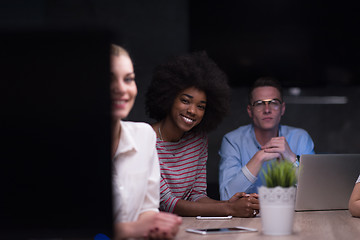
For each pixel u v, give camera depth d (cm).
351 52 414
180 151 214
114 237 88
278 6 415
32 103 86
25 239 88
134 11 422
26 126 87
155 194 144
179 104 205
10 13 394
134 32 423
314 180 192
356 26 413
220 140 416
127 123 142
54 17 408
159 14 424
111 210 88
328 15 414
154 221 125
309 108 427
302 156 191
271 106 277
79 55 86
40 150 87
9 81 86
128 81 122
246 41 416
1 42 86
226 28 416
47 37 86
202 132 221
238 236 135
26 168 87
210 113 217
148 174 139
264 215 137
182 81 203
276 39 415
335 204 195
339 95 425
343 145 425
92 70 86
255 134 283
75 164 87
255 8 415
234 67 417
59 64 86
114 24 420
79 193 88
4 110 86
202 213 188
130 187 131
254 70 417
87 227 88
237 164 272
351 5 412
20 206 87
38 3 402
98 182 88
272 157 239
